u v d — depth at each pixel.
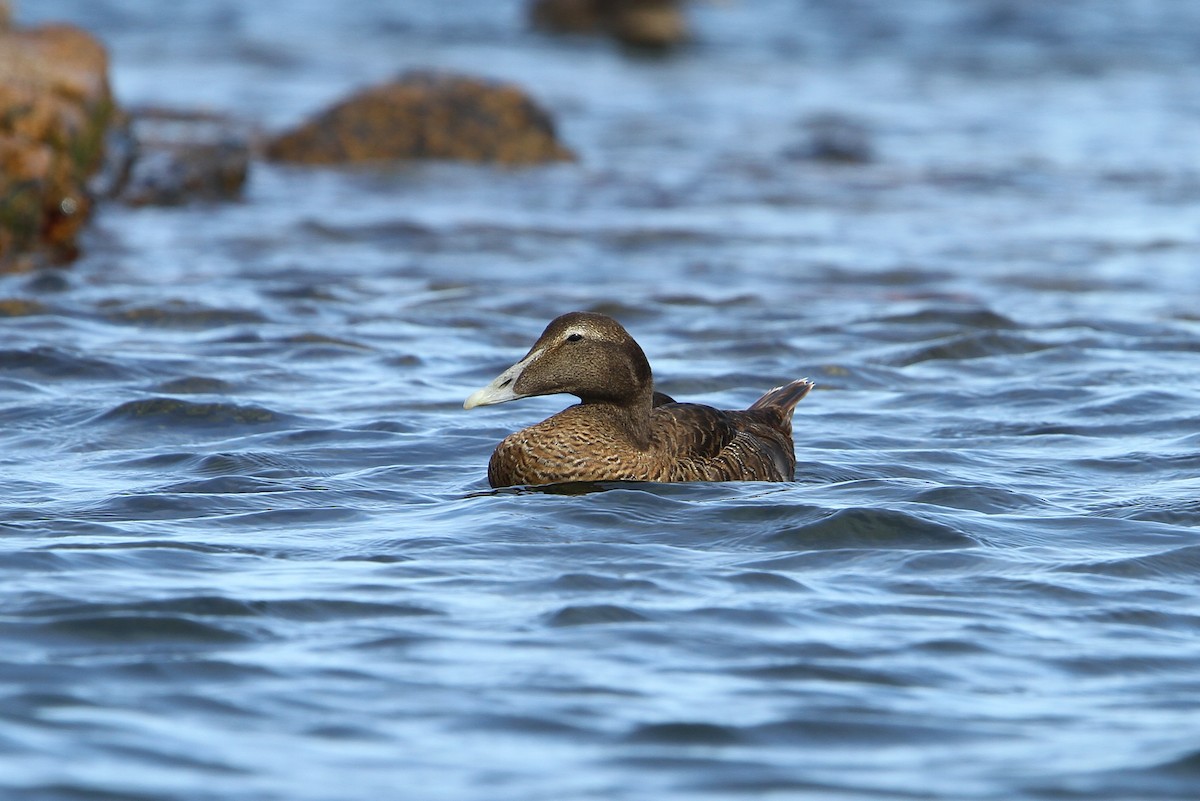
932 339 19.12
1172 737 7.52
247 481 12.22
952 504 11.59
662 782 6.96
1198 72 54.56
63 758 6.95
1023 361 17.80
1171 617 9.29
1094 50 59.00
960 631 8.95
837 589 9.60
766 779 7.01
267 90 46.06
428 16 66.00
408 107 35.59
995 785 6.98
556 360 12.02
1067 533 10.91
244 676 8.02
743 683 8.10
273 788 6.79
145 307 19.73
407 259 24.97
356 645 8.49
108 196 27.81
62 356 16.59
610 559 10.10
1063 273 24.36
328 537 10.64
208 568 9.79
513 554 10.19
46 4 63.56
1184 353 18.28
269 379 16.36
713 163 36.44
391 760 7.12
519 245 26.36
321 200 30.36
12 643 8.30
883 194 32.62
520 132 35.91
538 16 64.19
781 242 27.06
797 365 17.45
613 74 53.12
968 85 51.44
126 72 48.22
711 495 11.64
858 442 14.14
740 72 54.31
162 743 7.18
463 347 18.42
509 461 12.03
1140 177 34.94
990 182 34.16
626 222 28.84
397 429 14.25
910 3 70.19
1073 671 8.41
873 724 7.65
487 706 7.73
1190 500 11.83
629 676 8.15
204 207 29.03
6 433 13.88
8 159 23.91
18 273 22.55
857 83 51.84
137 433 13.91
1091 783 7.00
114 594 9.12
